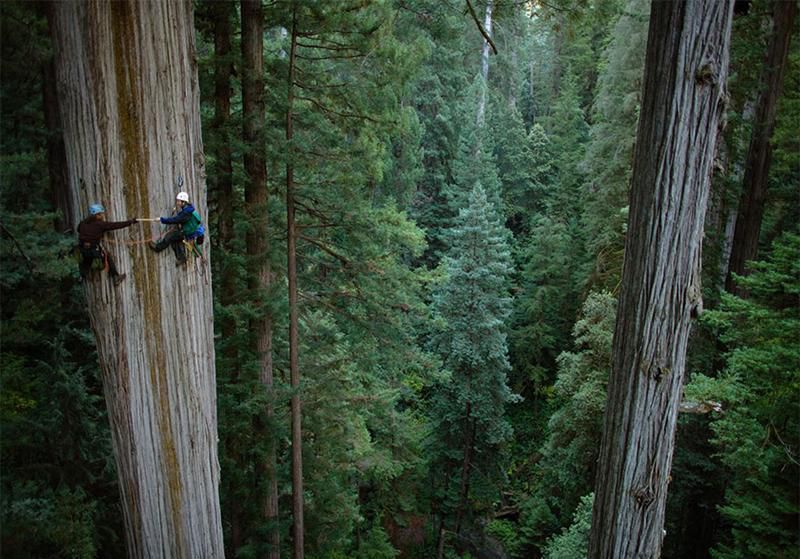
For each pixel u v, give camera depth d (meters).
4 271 6.20
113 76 5.11
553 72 37.06
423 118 28.86
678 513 15.03
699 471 14.30
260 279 10.31
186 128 5.61
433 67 28.27
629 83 17.88
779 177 15.31
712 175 4.67
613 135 18.47
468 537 21.44
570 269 26.36
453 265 20.22
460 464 21.52
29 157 6.30
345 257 11.81
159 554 5.79
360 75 10.68
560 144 30.80
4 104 7.21
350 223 11.19
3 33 6.78
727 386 9.72
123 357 5.48
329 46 10.21
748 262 10.22
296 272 11.48
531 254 27.94
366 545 17.41
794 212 15.37
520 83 38.91
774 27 13.40
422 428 22.06
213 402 6.16
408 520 21.19
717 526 14.52
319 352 12.58
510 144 32.03
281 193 11.69
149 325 5.49
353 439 14.08
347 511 13.47
